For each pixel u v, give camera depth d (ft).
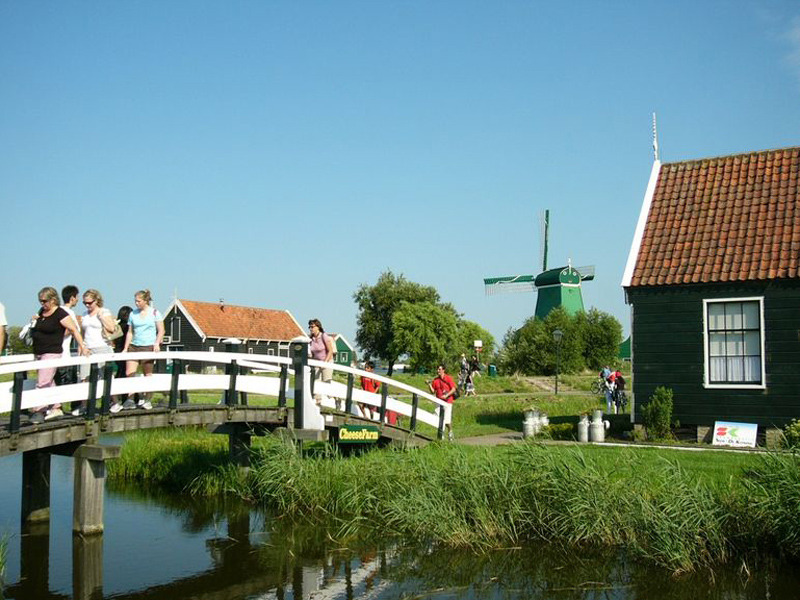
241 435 46.83
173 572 31.24
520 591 27.91
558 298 227.20
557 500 33.88
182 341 197.88
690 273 55.11
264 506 42.32
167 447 54.49
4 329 32.73
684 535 29.86
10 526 38.91
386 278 262.88
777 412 51.88
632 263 57.41
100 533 36.40
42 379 34.47
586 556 31.58
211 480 46.50
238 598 28.14
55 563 32.60
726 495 31.71
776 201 56.75
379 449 48.39
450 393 57.82
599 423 55.06
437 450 45.01
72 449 36.24
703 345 54.54
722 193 59.26
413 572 30.42
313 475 40.04
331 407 50.37
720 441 52.70
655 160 63.31
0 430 32.42
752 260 53.78
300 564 31.96
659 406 54.39
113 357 35.99
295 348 44.68
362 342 263.29
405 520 35.53
